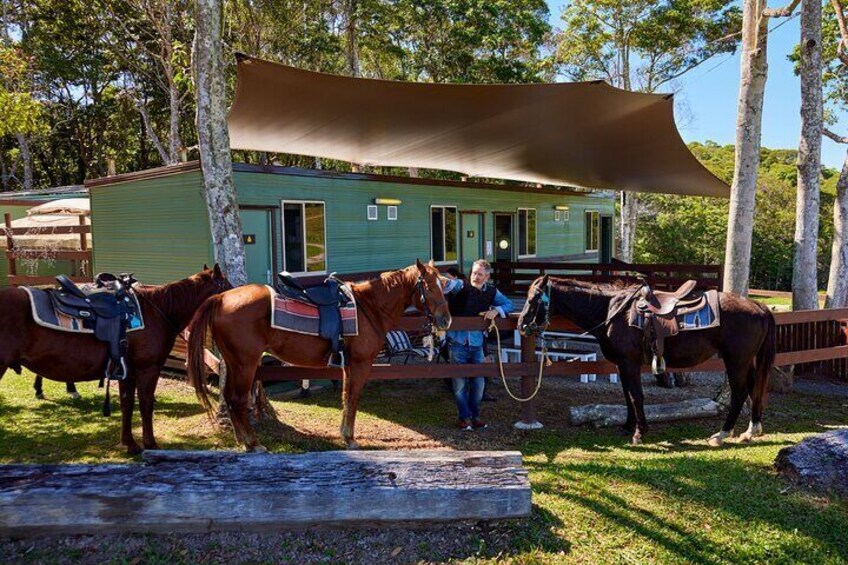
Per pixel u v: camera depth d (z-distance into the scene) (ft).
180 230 25.81
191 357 14.82
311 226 28.71
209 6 17.70
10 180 83.97
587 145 30.91
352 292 16.52
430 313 16.88
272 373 18.45
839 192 29.71
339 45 64.69
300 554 10.03
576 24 71.00
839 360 27.81
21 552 9.81
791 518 11.78
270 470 10.63
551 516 11.43
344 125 27.81
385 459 11.05
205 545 10.13
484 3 63.41
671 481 13.28
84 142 84.89
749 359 17.74
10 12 67.87
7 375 25.44
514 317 19.06
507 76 65.67
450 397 23.79
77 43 71.26
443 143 31.81
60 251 31.12
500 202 41.78
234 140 31.32
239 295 15.40
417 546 10.33
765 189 92.07
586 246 53.36
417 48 67.92
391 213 33.14
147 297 15.57
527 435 18.69
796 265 27.55
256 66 19.79
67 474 10.33
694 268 38.14
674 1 66.80
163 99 75.25
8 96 34.01
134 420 18.95
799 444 14.21
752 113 22.86
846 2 39.70
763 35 22.48
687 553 10.60
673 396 24.32
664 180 38.47
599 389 25.40
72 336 14.05
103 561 9.68
